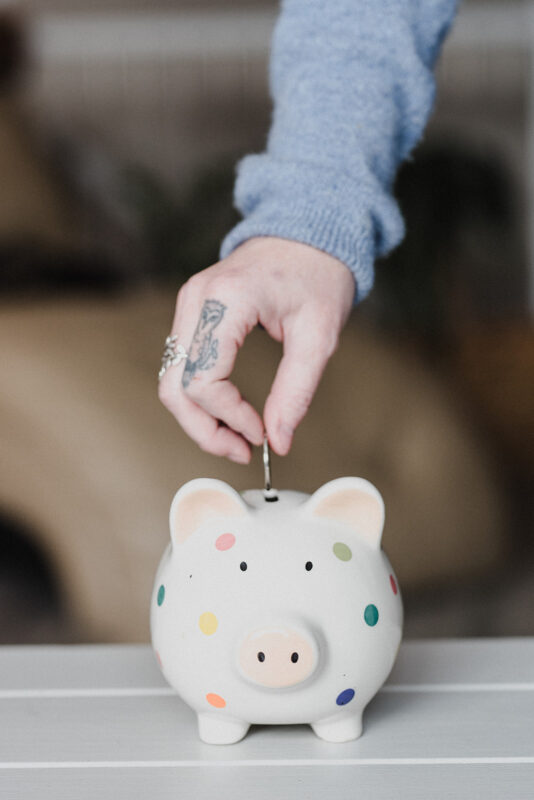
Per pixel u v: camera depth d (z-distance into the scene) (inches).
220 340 27.9
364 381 77.8
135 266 112.5
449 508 72.7
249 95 140.3
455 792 24.5
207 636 25.2
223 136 141.4
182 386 28.8
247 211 34.3
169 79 139.9
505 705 29.7
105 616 62.6
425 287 116.0
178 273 116.3
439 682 31.6
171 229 118.8
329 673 25.4
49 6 135.8
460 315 125.1
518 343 106.5
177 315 30.3
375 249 34.4
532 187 141.0
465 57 139.4
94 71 139.0
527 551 80.2
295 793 24.5
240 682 25.4
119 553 62.1
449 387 84.9
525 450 92.7
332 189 31.6
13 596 77.6
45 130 130.3
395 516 69.7
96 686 31.9
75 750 27.2
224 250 32.2
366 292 32.3
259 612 24.8
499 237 125.3
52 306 77.2
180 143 141.3
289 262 30.0
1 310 75.0
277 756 26.5
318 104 33.1
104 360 68.1
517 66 139.7
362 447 72.5
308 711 26.0
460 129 140.8
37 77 137.2
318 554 25.6
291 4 34.5
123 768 26.0
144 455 63.0
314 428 71.3
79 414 64.0
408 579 69.9
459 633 73.0
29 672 33.2
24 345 66.9
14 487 65.3
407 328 114.2
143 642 61.9
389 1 33.7
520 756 26.3
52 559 67.1
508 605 76.0
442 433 76.3
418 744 27.0
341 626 25.3
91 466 62.9
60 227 89.9
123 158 140.4
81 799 24.4
